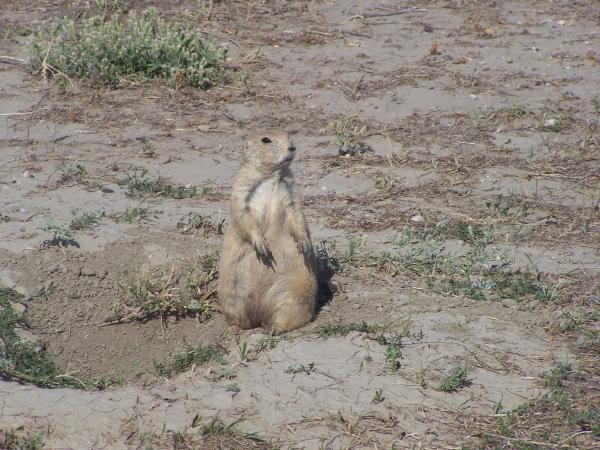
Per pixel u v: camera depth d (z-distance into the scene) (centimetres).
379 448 805
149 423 835
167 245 1220
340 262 1174
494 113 1695
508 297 1092
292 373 920
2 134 1545
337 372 921
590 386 902
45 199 1323
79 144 1523
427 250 1202
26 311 1082
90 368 1074
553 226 1294
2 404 848
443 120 1675
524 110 1689
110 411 848
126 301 1155
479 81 1827
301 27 2108
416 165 1498
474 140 1596
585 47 2033
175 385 916
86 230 1233
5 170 1412
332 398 877
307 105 1716
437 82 1823
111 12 2105
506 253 1207
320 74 1853
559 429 833
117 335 1126
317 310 1088
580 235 1266
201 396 884
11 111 1630
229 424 835
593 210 1343
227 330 1105
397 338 974
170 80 1758
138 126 1599
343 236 1259
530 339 998
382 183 1424
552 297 1084
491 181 1449
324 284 1123
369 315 1064
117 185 1388
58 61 1783
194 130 1594
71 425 827
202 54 1827
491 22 2173
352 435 823
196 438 816
